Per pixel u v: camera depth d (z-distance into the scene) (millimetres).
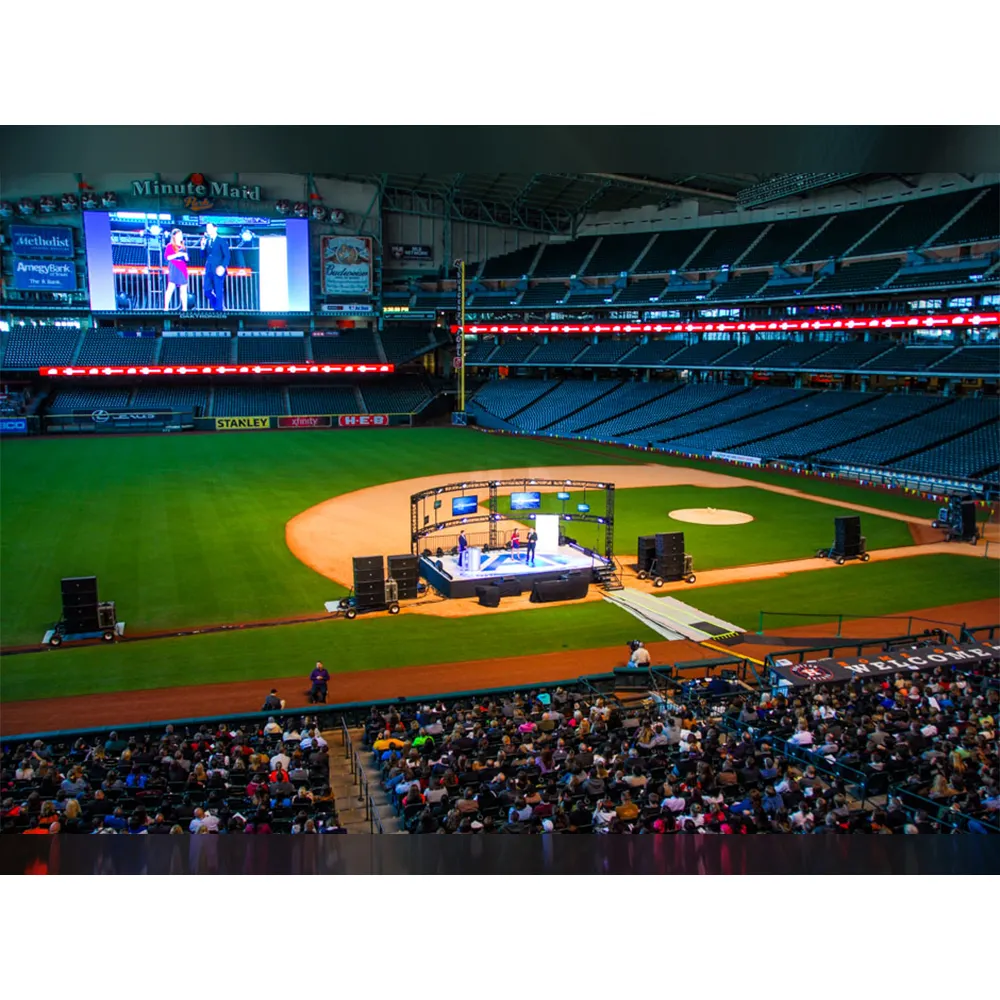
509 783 15727
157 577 37062
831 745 17109
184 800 15328
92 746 19891
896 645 28453
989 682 21984
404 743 19188
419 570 36219
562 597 34875
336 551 41500
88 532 44438
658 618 32500
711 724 19500
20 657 28328
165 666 27594
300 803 15578
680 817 13875
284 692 25531
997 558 41344
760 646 29297
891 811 13445
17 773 16812
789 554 41938
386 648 29312
